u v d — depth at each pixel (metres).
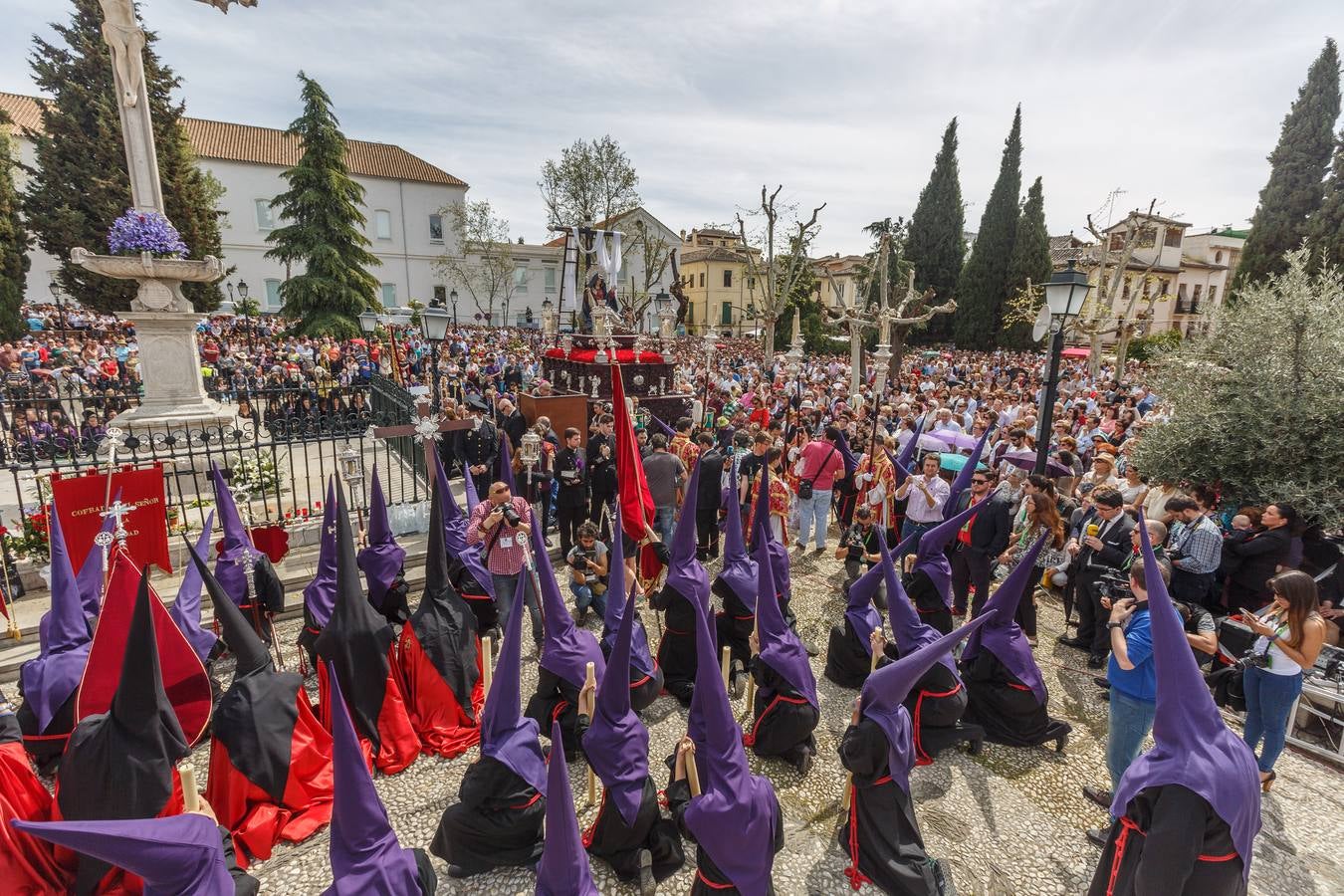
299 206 31.33
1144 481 8.78
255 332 29.45
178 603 5.51
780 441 11.65
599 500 9.70
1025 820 4.67
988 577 7.32
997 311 46.22
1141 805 3.25
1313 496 6.90
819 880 4.11
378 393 12.48
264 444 9.14
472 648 5.78
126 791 3.54
